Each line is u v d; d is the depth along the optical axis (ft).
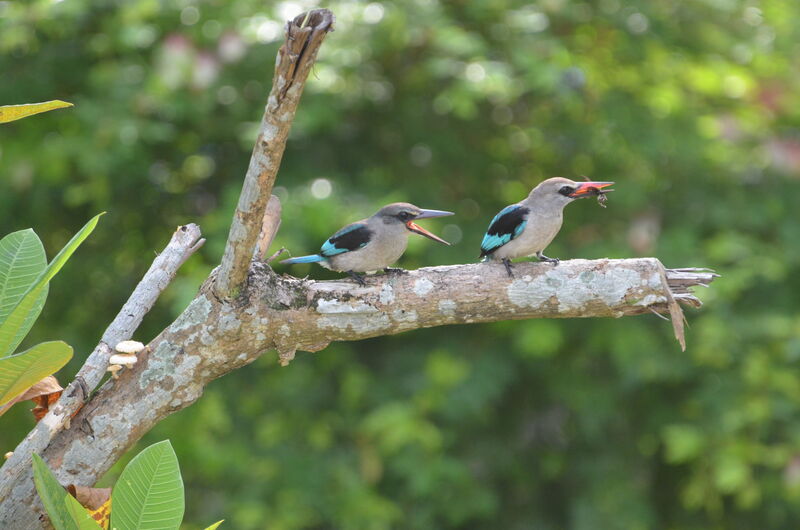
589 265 17.57
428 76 44.88
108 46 42.19
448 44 39.01
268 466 44.04
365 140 47.09
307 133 43.50
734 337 42.57
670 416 48.16
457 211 45.88
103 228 47.24
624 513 46.85
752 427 43.86
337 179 42.47
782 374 42.11
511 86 42.04
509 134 49.47
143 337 44.70
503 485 51.08
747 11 50.70
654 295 17.35
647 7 46.42
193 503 47.19
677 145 44.57
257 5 41.70
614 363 46.24
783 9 49.62
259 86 44.04
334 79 41.11
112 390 16.20
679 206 47.62
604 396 47.16
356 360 47.01
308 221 38.55
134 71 41.42
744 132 45.16
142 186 46.50
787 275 47.98
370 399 45.03
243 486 44.88
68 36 43.42
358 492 43.01
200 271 38.68
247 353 16.84
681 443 42.27
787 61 48.83
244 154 46.42
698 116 46.70
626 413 49.52
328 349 45.62
